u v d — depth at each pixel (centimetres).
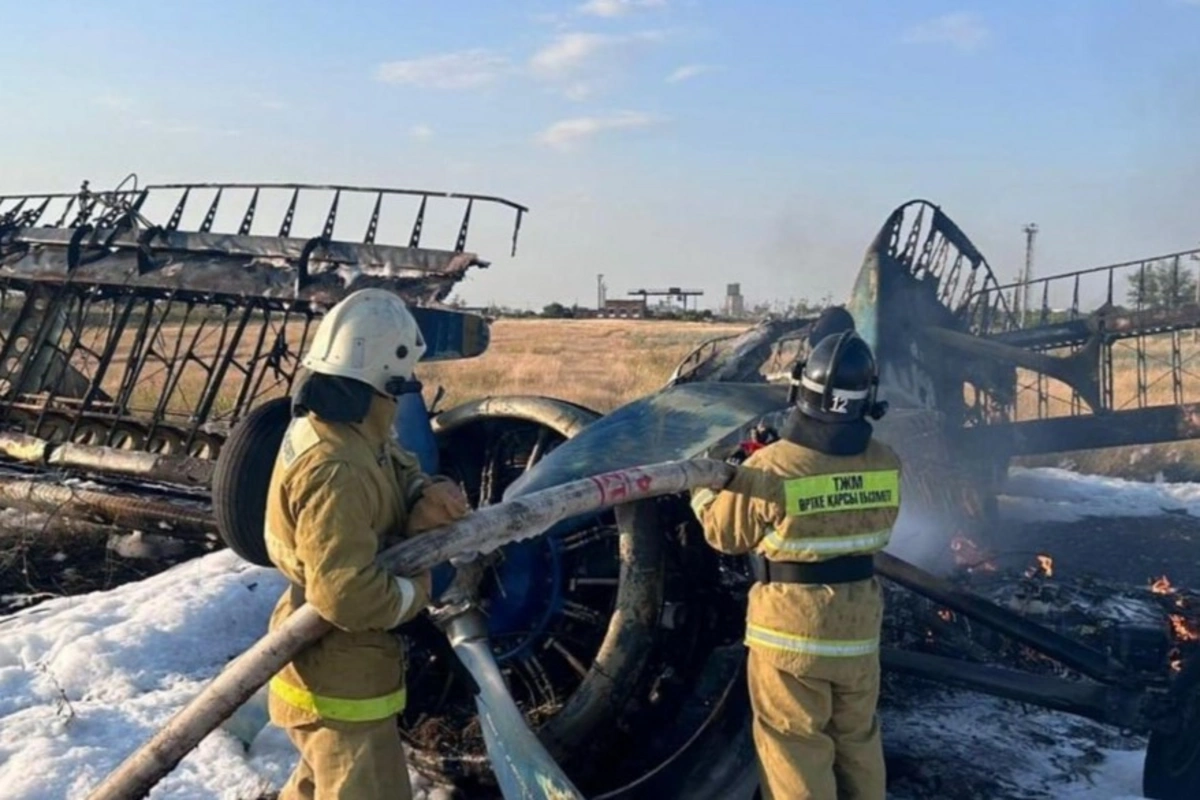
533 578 488
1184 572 995
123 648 630
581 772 457
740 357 592
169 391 1030
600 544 504
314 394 322
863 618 380
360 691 330
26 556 908
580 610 493
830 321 552
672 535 479
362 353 326
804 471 376
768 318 640
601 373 2662
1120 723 491
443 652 496
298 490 318
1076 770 563
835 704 384
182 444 1014
